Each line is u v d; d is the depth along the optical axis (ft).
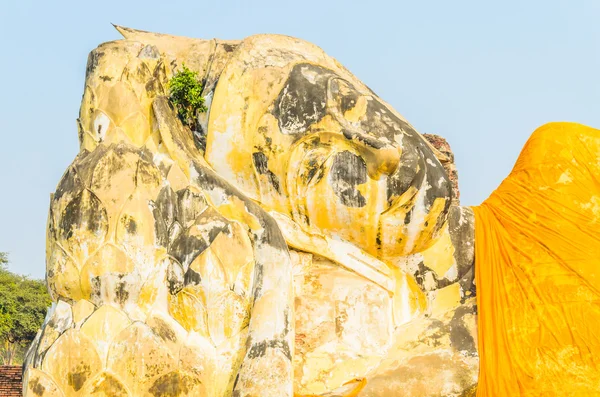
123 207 39.70
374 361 41.55
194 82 44.21
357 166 42.27
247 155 42.86
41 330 39.96
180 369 38.68
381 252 43.14
